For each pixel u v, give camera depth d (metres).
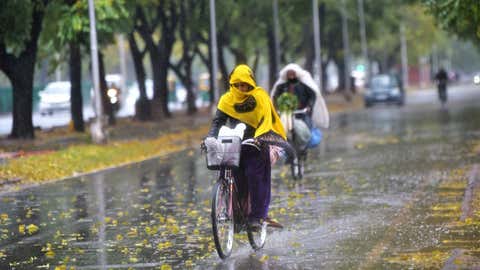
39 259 23.23
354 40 155.12
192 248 24.19
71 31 63.44
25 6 61.66
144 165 50.72
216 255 23.14
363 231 25.84
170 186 39.38
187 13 94.38
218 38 104.50
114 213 31.39
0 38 63.09
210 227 27.56
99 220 29.81
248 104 23.09
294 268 21.11
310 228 26.81
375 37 157.88
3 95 127.56
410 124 80.06
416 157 47.75
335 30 153.25
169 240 25.48
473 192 32.41
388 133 68.94
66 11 63.72
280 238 25.39
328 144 60.22
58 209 32.78
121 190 38.41
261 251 23.53
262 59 160.38
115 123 88.50
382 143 58.75
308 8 123.19
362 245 23.67
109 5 64.19
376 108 126.12
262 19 114.62
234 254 23.31
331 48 157.88
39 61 83.69
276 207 31.41
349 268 20.80
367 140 62.28
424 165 43.47
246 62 114.50
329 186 36.97
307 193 35.00
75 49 76.38
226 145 22.59
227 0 92.44
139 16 92.38
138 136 72.12
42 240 26.14
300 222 28.00
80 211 32.12
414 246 23.16
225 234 22.92
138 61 94.75
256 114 23.20
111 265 22.16
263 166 23.36
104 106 87.19
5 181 41.03
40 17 65.56
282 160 49.78
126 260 22.77
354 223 27.34
